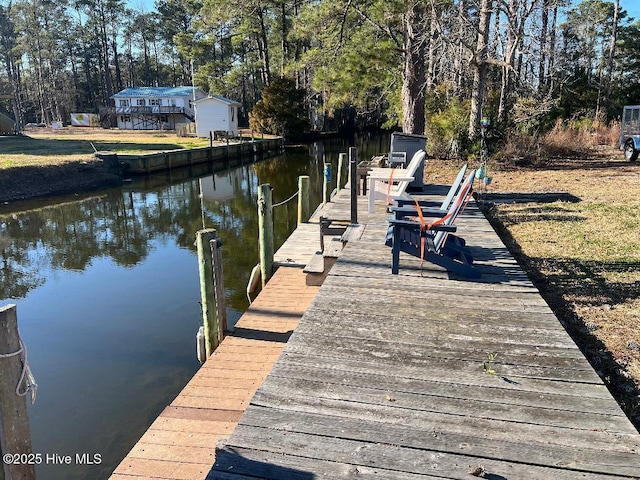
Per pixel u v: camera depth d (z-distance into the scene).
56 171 17.31
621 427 2.42
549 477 2.09
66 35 55.09
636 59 35.59
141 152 23.23
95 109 59.25
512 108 18.06
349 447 2.28
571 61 28.80
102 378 4.75
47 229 12.23
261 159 27.86
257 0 31.12
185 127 35.91
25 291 7.62
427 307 3.89
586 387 2.78
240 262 8.69
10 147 23.84
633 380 3.31
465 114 17.14
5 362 2.24
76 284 7.87
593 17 34.47
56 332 5.91
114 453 3.66
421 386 2.78
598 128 23.16
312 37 17.55
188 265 8.88
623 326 4.10
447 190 9.46
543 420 2.48
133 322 6.18
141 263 9.09
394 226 4.59
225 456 2.23
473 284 4.40
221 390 3.78
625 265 5.61
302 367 2.99
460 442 2.32
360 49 16.00
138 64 67.25
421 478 2.09
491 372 2.92
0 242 10.97
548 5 15.18
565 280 5.20
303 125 36.50
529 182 11.96
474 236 6.14
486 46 15.20
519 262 5.84
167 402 4.31
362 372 2.94
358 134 48.25
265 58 37.31
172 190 17.97
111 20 56.34
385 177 7.47
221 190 17.88
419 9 14.41
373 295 4.15
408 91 15.38
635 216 7.98
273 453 2.25
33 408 4.24
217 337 4.71
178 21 54.09
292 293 5.76
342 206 8.33
